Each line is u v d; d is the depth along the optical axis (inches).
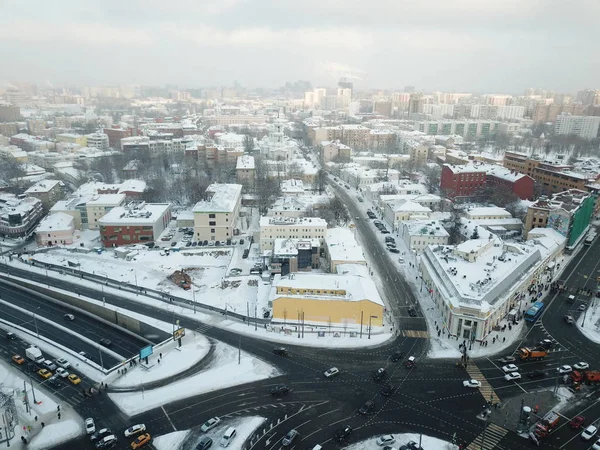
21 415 5036.9
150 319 7022.6
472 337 6422.2
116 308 7347.4
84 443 4667.8
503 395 5339.6
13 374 5812.0
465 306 6348.4
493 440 4667.8
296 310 6889.8
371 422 4913.9
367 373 5743.1
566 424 4884.4
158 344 6250.0
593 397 5295.3
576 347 6279.5
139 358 6038.4
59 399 5315.0
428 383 5551.2
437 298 7367.1
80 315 7598.4
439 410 5093.5
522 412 4778.5
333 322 6870.1
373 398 5285.4
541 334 6589.6
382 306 6727.4
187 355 6112.2
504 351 6200.8
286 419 4960.6
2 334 6815.9
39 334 6879.9
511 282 7194.9
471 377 5654.5
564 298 7667.3
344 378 5644.7
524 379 5620.1
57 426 4881.9
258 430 4800.7
